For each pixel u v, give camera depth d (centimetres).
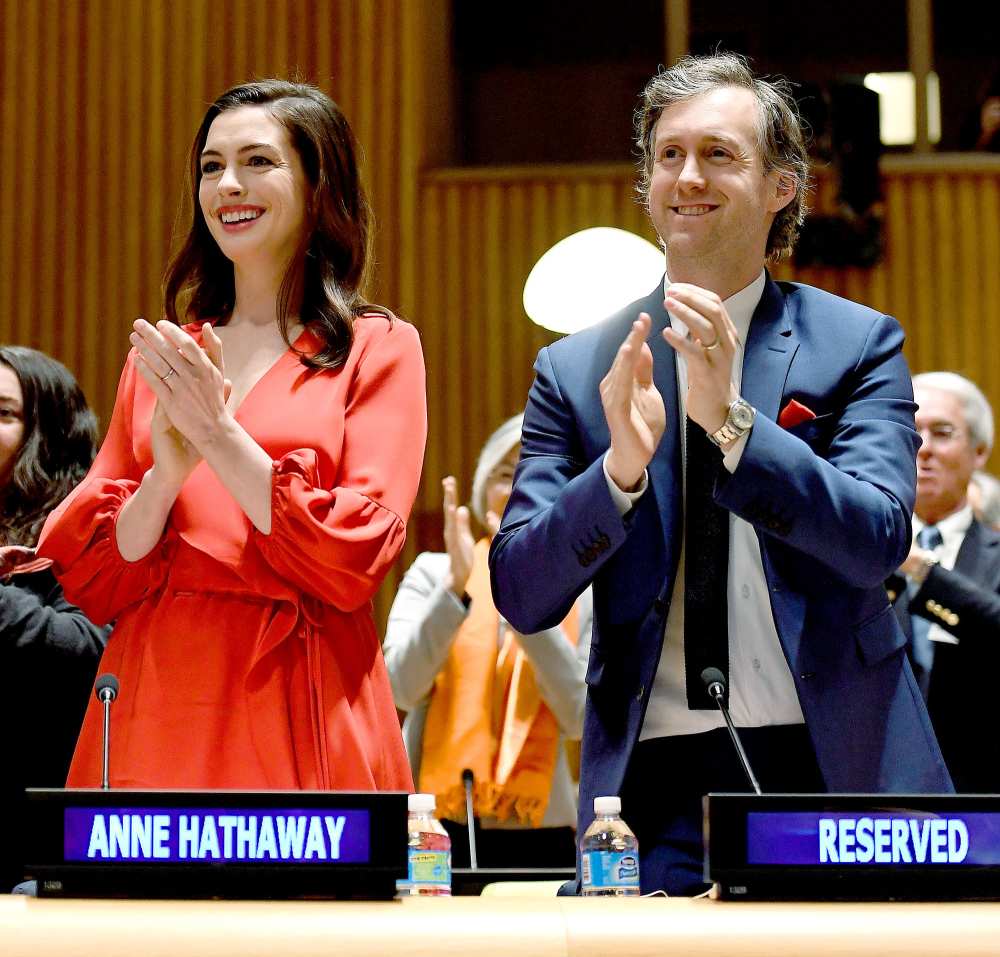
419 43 1067
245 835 233
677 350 319
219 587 314
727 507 305
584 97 1102
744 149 336
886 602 327
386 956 218
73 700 397
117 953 216
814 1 1080
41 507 451
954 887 236
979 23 1073
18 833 386
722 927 223
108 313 1052
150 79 1070
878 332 340
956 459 587
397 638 588
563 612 324
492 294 1043
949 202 1024
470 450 1029
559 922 222
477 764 560
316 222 345
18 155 1070
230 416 307
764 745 317
